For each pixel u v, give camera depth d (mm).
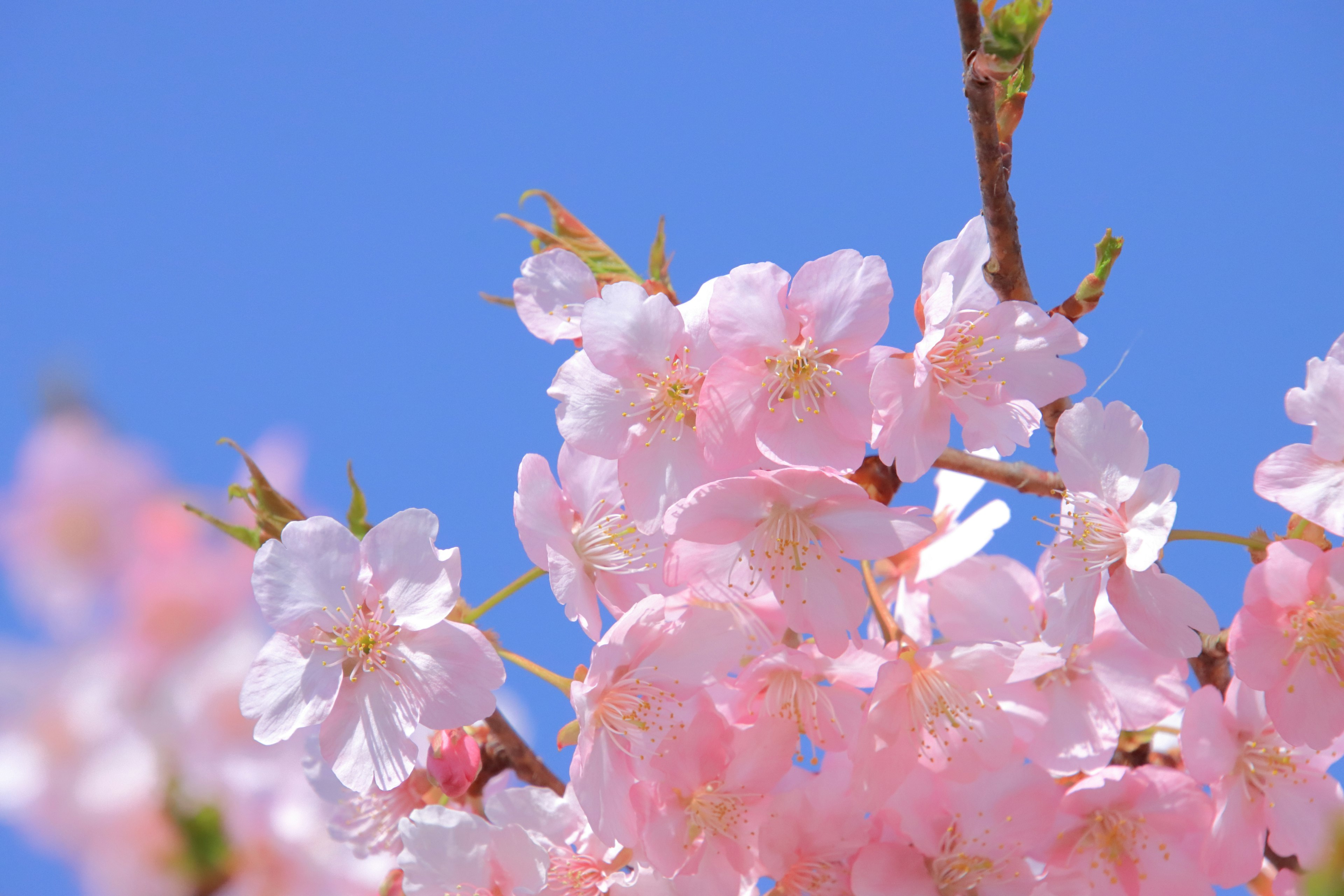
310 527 616
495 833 623
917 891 629
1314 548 619
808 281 622
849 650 625
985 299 627
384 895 627
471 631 620
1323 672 621
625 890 621
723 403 622
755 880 629
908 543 622
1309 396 621
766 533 623
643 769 621
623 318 623
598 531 629
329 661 617
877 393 619
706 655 625
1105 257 623
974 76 606
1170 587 627
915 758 629
